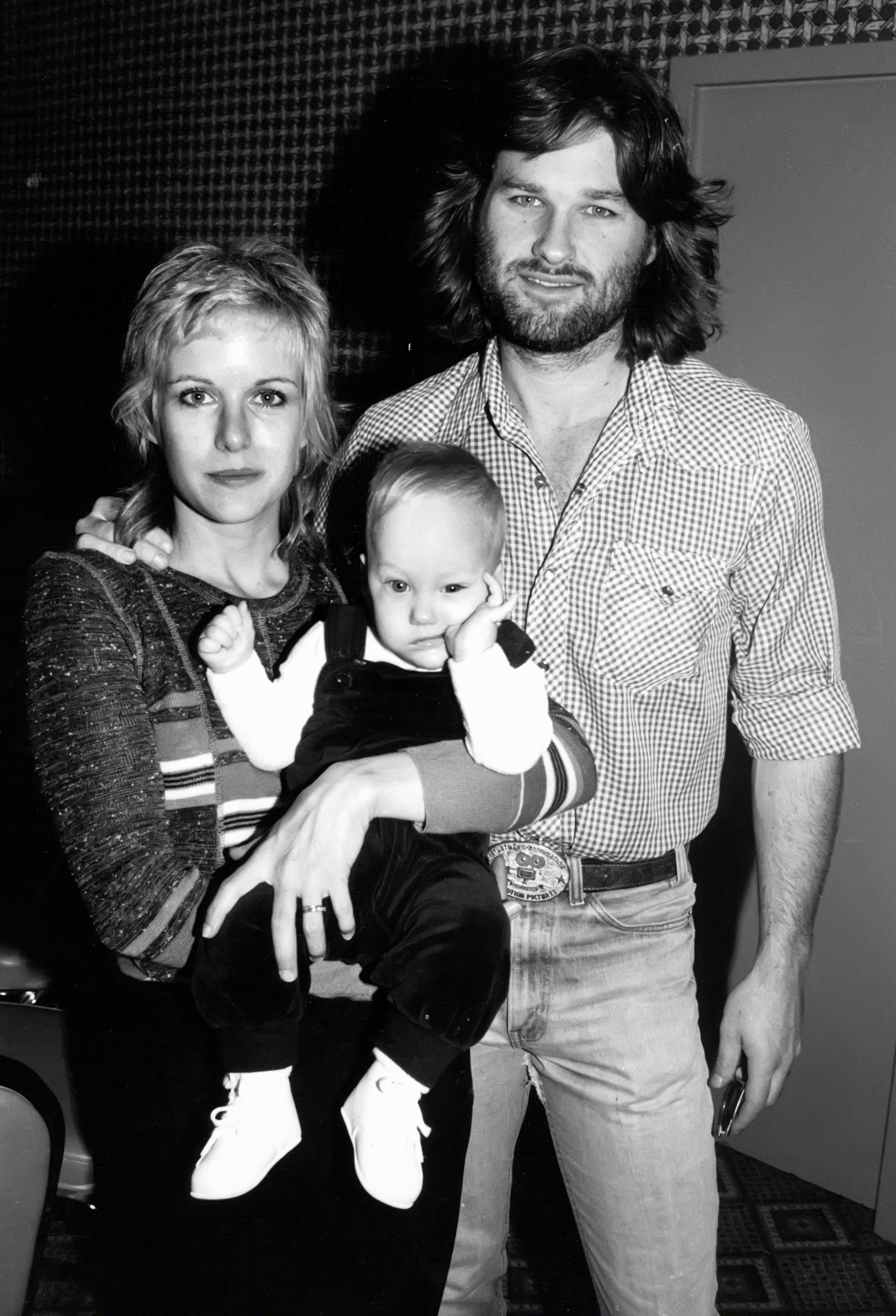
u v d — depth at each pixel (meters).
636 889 1.93
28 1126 1.48
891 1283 2.74
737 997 1.98
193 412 1.60
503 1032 1.95
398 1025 1.46
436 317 2.28
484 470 1.67
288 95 4.01
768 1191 3.08
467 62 3.46
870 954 2.92
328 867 1.41
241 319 1.58
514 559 1.95
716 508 1.89
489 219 1.87
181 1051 1.54
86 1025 2.15
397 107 3.68
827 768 2.01
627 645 1.89
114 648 1.54
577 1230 2.87
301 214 4.04
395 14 3.64
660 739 1.92
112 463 4.94
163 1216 1.55
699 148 2.90
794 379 2.84
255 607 1.70
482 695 1.53
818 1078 3.05
